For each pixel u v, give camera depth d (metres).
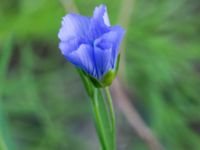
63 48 0.18
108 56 0.18
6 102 0.30
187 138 0.30
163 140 0.30
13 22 0.31
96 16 0.18
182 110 0.31
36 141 0.31
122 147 0.31
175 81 0.31
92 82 0.19
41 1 0.31
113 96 0.29
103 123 0.20
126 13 0.30
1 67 0.26
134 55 0.31
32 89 0.31
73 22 0.19
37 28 0.31
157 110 0.30
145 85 0.31
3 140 0.23
